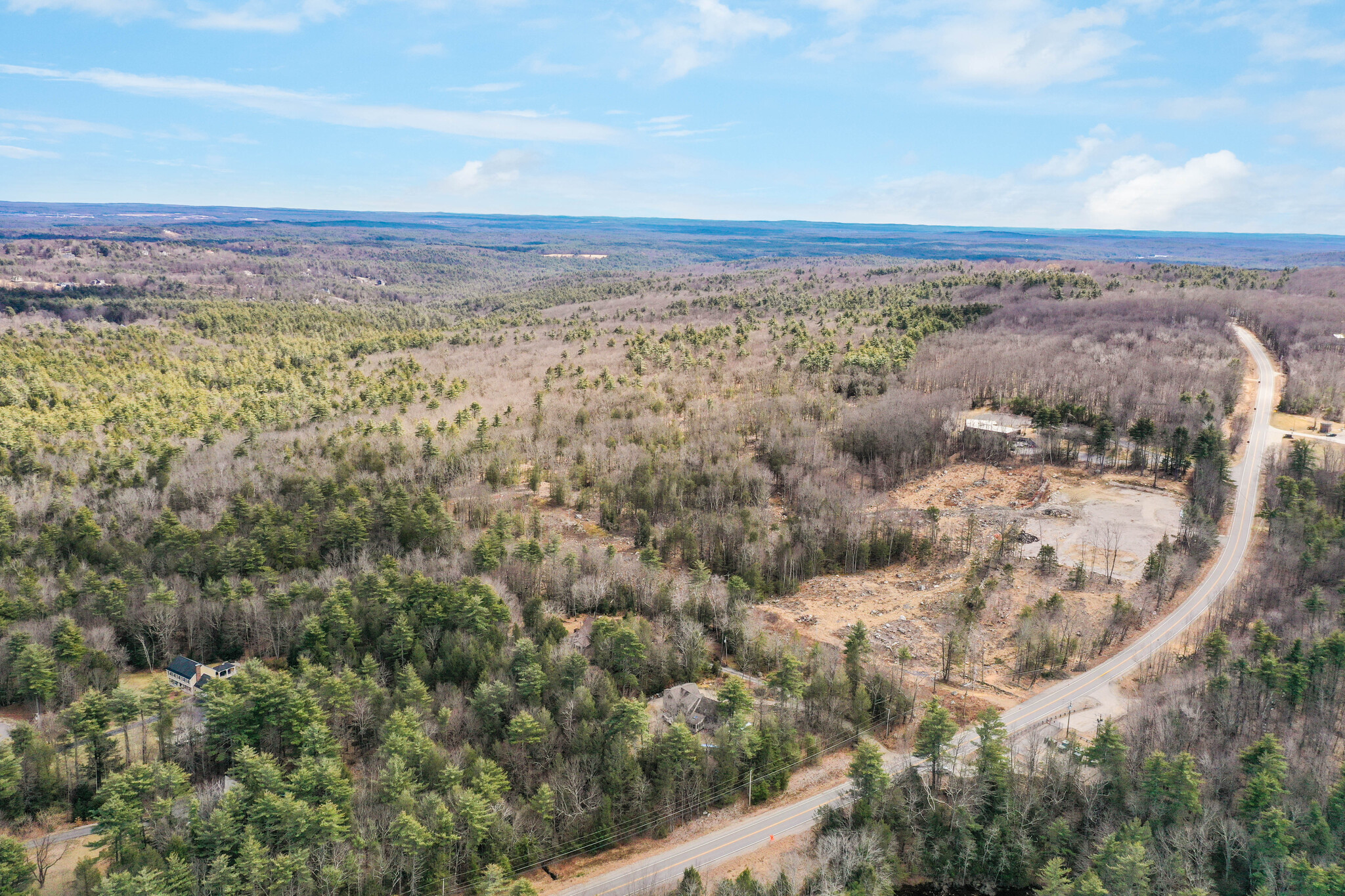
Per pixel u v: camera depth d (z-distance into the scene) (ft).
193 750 380.58
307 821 312.50
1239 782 344.28
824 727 399.85
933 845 330.34
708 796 356.38
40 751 361.10
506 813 334.85
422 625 455.22
